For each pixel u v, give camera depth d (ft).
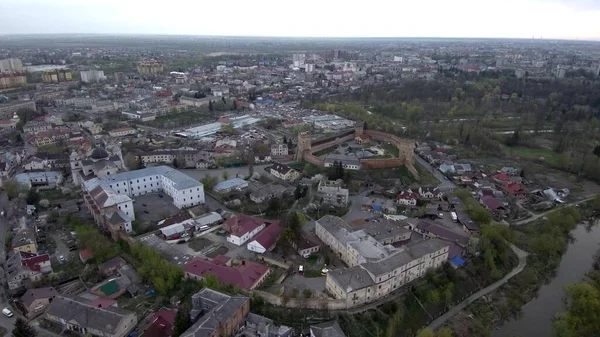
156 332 460.55
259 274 561.43
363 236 628.69
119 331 464.65
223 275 549.13
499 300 588.50
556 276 653.30
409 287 570.46
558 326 506.48
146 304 527.40
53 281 565.53
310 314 508.94
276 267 603.67
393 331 505.25
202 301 489.26
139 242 624.18
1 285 565.12
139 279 572.92
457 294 586.45
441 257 614.34
